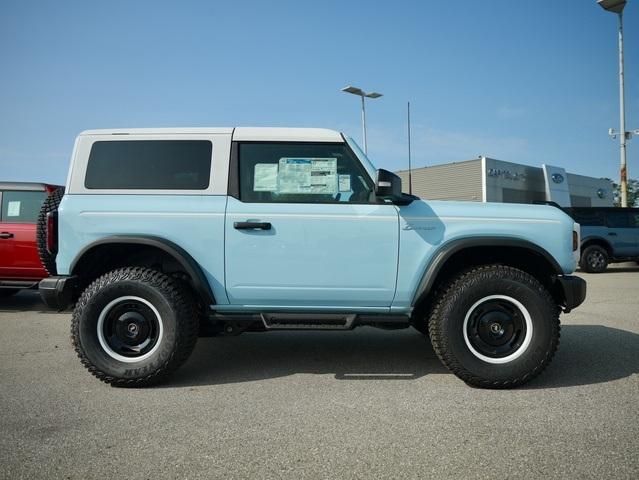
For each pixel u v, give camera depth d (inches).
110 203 156.3
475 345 150.6
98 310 151.3
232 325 162.4
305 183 158.9
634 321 254.4
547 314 147.9
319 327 156.0
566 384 152.7
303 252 154.3
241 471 98.2
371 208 155.8
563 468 98.8
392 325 163.9
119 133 162.1
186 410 131.4
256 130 162.7
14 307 313.6
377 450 107.0
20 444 110.4
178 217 154.7
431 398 140.4
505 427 119.2
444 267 162.4
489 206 159.8
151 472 97.9
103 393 145.6
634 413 128.1
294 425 121.0
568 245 157.3
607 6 657.6
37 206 290.4
